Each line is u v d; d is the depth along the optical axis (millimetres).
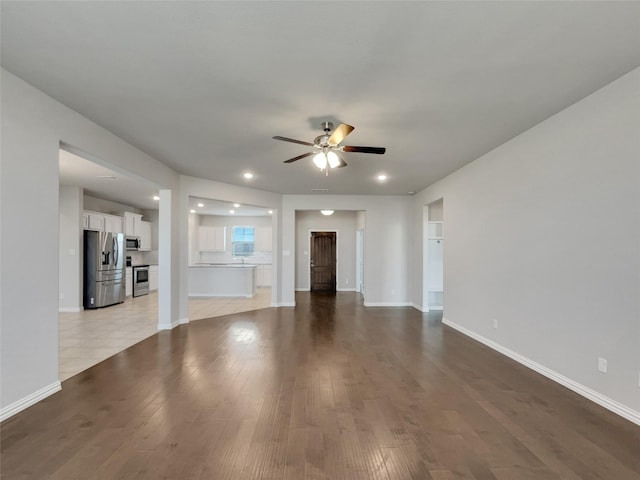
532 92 2799
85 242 7148
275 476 1916
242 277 9195
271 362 3873
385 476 1924
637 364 2484
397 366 3754
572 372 3086
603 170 2742
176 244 5617
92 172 5570
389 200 7777
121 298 7855
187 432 2365
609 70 2475
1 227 2432
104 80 2596
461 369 3658
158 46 2174
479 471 1967
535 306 3576
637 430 2400
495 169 4281
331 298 8852
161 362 3857
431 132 3697
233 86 2686
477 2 1775
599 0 1757
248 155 4539
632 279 2518
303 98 2881
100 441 2248
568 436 2330
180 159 4758
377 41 2113
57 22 1942
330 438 2303
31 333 2682
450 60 2326
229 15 1879
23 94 2600
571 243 3074
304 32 2029
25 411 2621
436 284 7449
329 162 3584
